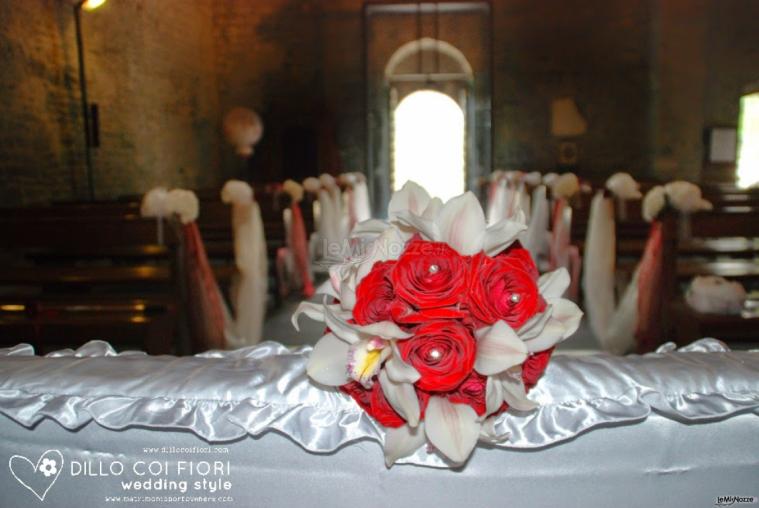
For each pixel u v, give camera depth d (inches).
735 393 39.9
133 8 374.6
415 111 572.7
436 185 579.2
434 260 36.9
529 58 514.3
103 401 41.2
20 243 140.9
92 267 169.5
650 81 483.2
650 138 486.6
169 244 139.7
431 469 40.5
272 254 208.5
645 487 40.8
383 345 36.8
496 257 38.9
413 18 506.3
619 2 488.4
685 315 124.8
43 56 279.0
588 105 509.0
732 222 142.3
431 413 37.5
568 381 41.1
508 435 38.1
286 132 522.0
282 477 41.4
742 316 119.8
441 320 36.4
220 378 42.0
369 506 41.3
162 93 420.5
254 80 522.3
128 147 369.4
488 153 516.7
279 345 51.6
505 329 36.1
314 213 238.4
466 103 522.0
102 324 115.0
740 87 453.7
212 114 516.4
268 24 515.2
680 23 454.9
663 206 144.0
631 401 39.8
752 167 463.2
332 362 39.5
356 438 40.0
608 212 169.3
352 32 508.4
